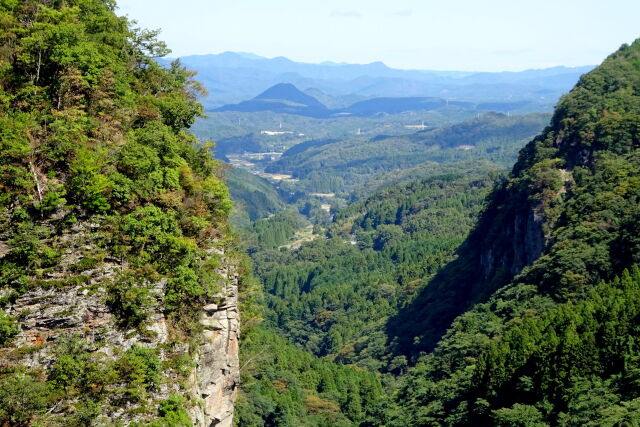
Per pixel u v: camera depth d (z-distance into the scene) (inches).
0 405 1273.4
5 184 1505.9
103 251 1571.1
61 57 1716.3
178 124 2214.6
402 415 3732.8
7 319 1373.0
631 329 2842.0
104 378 1437.0
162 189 1766.7
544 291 4165.8
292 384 4409.5
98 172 1624.0
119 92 1905.8
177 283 1681.8
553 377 2861.7
